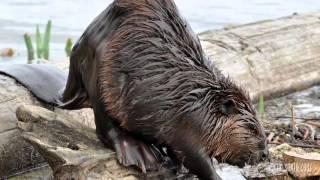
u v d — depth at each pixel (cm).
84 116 1080
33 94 1036
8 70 1062
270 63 1377
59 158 853
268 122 1199
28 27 1808
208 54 1302
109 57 870
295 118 1222
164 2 895
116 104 868
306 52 1448
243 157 890
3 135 995
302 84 1426
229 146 883
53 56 1560
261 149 895
